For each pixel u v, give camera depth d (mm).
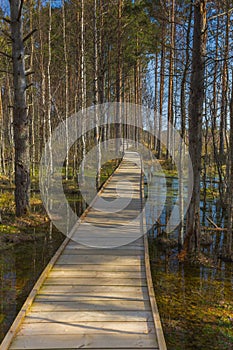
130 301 3721
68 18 14352
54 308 3541
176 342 3373
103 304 3641
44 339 2992
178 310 4012
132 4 12523
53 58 15664
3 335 3328
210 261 5602
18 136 7598
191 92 5582
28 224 7379
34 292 3809
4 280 4664
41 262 5352
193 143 5633
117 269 4609
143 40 14914
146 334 3098
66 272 4492
